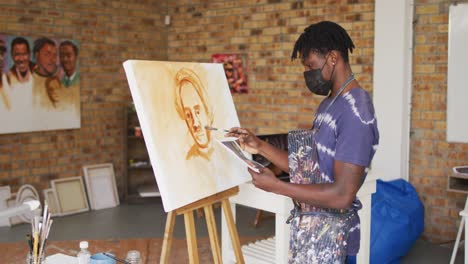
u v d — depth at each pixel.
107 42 6.18
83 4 5.92
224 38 6.19
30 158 5.60
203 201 2.42
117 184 6.41
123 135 6.35
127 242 3.88
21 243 3.58
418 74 4.81
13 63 5.32
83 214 5.75
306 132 2.07
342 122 1.89
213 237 2.50
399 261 4.21
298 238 2.08
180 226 5.20
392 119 4.85
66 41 5.78
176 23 6.63
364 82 5.15
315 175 2.02
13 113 5.35
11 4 5.32
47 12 5.62
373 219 3.97
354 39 5.18
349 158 1.84
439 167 4.77
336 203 1.87
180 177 2.27
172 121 2.33
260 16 5.86
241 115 6.12
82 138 6.04
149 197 6.25
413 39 4.81
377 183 4.46
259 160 3.32
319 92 2.00
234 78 6.13
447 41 4.64
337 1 5.26
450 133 4.68
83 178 6.07
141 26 6.48
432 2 4.68
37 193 5.63
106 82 6.21
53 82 5.69
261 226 5.20
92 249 3.60
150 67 2.31
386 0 4.80
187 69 2.55
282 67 5.73
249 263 3.40
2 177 5.39
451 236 4.74
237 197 3.25
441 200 4.78
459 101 4.61
